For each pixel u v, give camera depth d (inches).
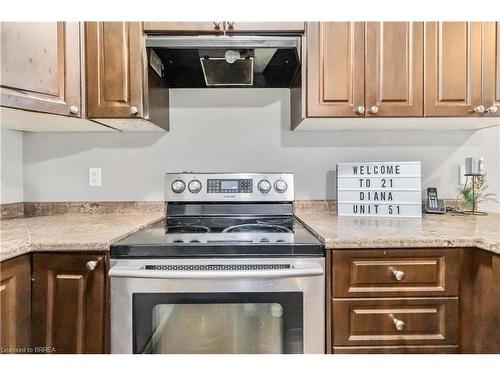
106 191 72.7
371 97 57.6
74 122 61.2
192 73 68.6
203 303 43.0
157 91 64.3
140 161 72.7
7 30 47.1
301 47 57.9
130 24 56.6
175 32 56.9
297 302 43.1
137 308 42.7
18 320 40.9
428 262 44.6
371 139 72.7
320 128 70.8
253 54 59.5
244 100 72.7
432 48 57.4
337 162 72.6
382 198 64.6
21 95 48.8
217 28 56.1
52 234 47.3
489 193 72.2
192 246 43.3
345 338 44.1
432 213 69.1
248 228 55.8
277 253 43.6
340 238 44.1
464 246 44.5
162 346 43.2
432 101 57.7
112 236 45.8
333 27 57.2
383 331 44.3
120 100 56.9
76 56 55.4
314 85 57.4
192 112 72.6
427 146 72.6
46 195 72.0
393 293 44.3
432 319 44.6
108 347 43.1
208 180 67.8
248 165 73.0
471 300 44.8
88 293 43.1
